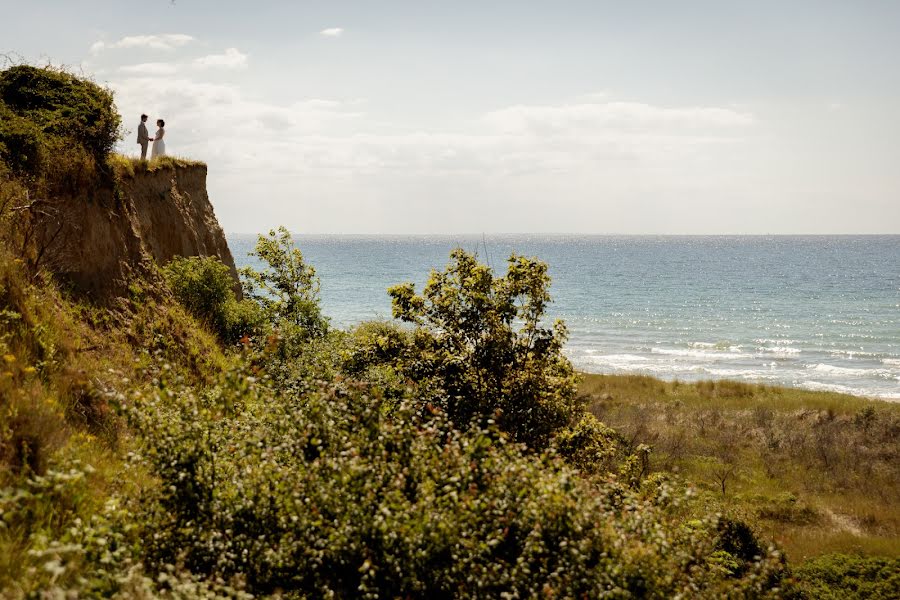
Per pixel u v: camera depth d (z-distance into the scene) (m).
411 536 6.36
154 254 17.09
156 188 18.59
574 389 14.71
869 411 29.05
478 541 6.79
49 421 7.08
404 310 14.38
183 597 5.30
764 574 7.58
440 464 7.39
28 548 5.32
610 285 114.06
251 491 6.68
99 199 13.66
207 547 6.21
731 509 14.86
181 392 7.58
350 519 6.43
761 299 92.81
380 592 6.27
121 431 8.52
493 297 14.09
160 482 7.10
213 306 16.92
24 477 6.15
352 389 8.45
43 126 12.94
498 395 13.32
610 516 7.55
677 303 88.19
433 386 13.36
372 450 7.38
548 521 6.95
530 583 6.51
